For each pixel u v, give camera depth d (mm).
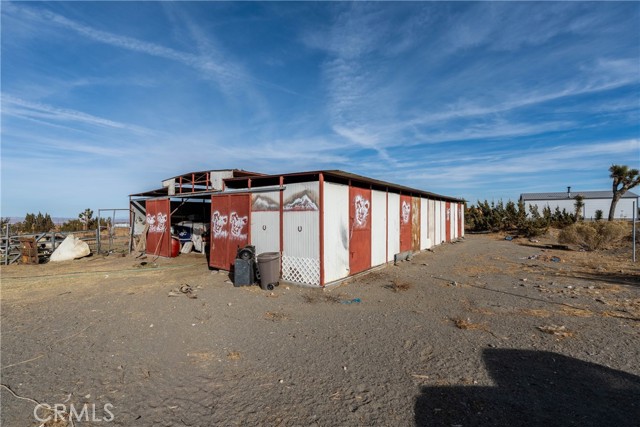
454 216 24828
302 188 9305
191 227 16922
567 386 3783
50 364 4555
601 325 5727
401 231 14281
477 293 8258
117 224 25750
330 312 6805
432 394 3674
